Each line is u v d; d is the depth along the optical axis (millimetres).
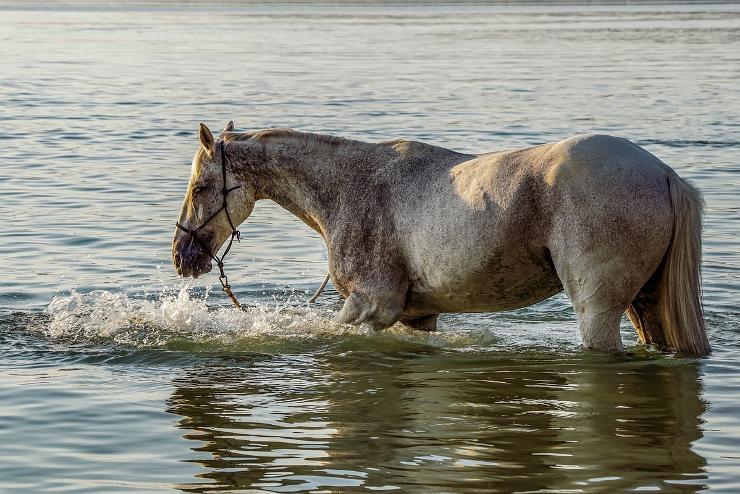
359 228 11328
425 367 11008
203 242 11930
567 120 30984
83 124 30812
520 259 10188
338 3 182125
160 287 14656
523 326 12789
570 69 48000
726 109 33656
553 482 7887
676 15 112250
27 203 20203
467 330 12414
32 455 8586
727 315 12773
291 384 10469
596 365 10086
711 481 7871
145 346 11766
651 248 9773
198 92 38906
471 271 10438
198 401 9930
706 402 9656
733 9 132625
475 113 32594
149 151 26328
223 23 95562
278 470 8219
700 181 21984
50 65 50062
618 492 7684
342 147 11609
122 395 10125
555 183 9828
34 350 11633
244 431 9117
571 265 9859
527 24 91938
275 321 12391
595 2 178250
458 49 60688
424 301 11266
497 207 10117
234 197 11844
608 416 9359
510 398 9922
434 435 8961
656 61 52125
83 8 144500
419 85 41312
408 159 11203
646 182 9695
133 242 17219
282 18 108625
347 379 10602
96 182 22328
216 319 12680
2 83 41688
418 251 10883
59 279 14992
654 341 10703
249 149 11789
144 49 61031
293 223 19250
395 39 70375
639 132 28594
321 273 15555
